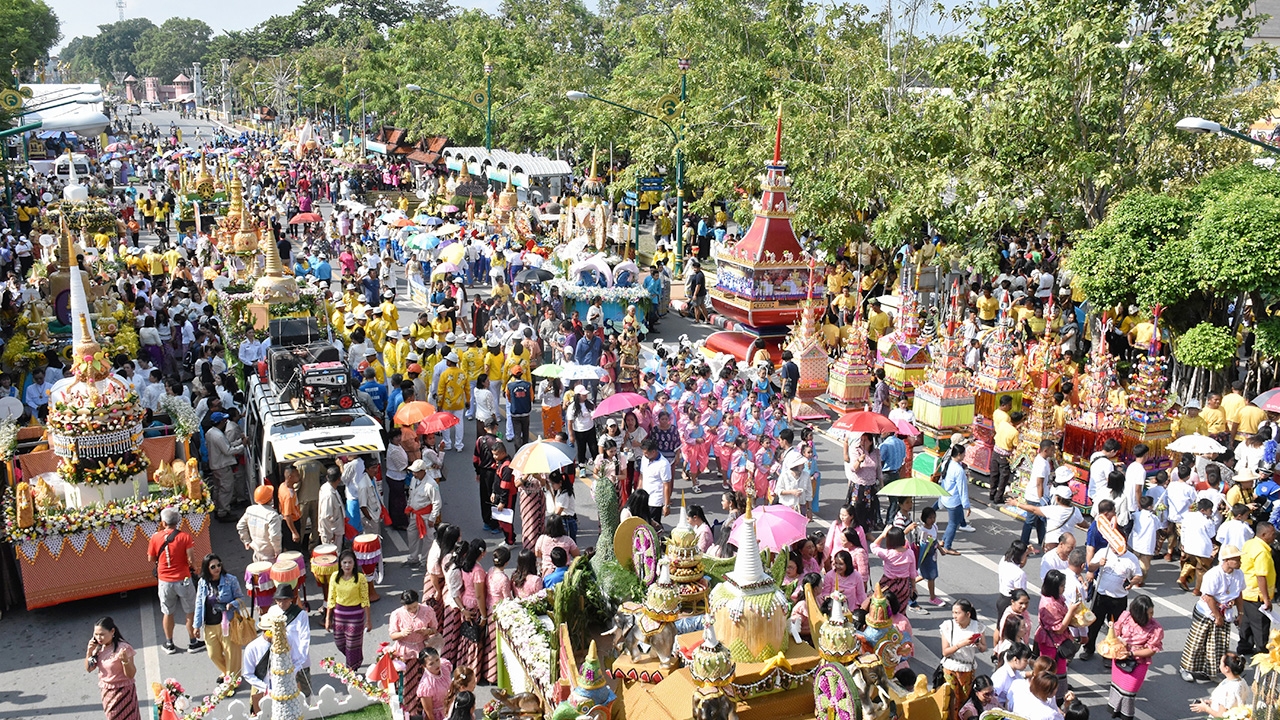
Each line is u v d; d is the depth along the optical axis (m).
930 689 10.84
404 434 18.23
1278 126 36.16
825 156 33.44
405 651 11.69
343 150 81.19
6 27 53.53
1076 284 25.91
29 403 21.34
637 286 31.34
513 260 36.53
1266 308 23.41
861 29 42.31
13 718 12.19
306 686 11.26
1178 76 24.52
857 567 13.59
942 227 28.22
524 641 11.21
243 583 15.44
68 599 14.49
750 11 46.53
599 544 12.05
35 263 32.59
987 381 20.64
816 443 22.55
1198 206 22.19
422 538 16.27
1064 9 24.64
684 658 9.99
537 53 68.12
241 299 26.38
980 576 16.06
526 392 20.64
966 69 27.03
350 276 35.59
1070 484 18.61
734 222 42.47
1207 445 16.97
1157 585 15.80
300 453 15.62
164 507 14.74
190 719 10.59
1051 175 25.55
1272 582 13.48
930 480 16.09
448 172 66.81
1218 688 11.05
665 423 19.45
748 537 9.91
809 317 24.41
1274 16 50.31
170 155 72.38
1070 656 12.80
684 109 40.62
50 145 79.69
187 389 20.98
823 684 9.04
